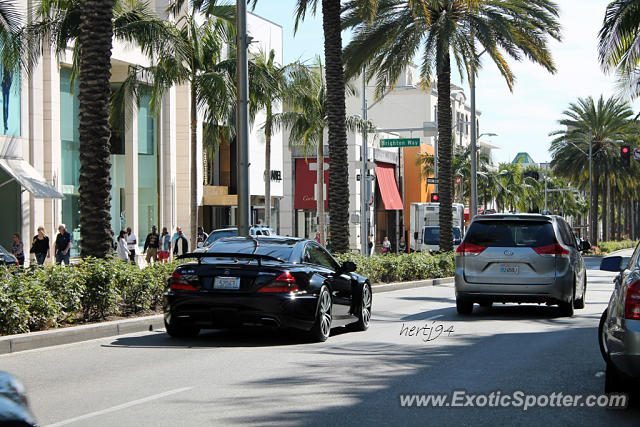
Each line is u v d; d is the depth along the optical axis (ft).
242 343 53.98
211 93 133.08
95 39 71.36
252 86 152.87
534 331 61.16
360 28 133.49
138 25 114.11
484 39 130.72
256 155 219.00
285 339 56.24
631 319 31.17
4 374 13.83
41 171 131.13
